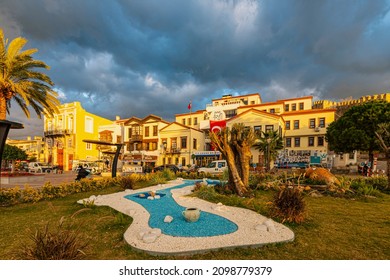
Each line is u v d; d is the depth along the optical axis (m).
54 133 39.31
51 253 3.21
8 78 13.88
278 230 4.82
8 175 17.31
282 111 32.00
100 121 44.91
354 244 4.17
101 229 5.09
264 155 25.75
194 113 40.03
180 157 33.59
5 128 8.55
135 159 33.19
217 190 9.91
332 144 24.33
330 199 8.64
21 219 6.02
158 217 5.96
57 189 9.79
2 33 13.38
